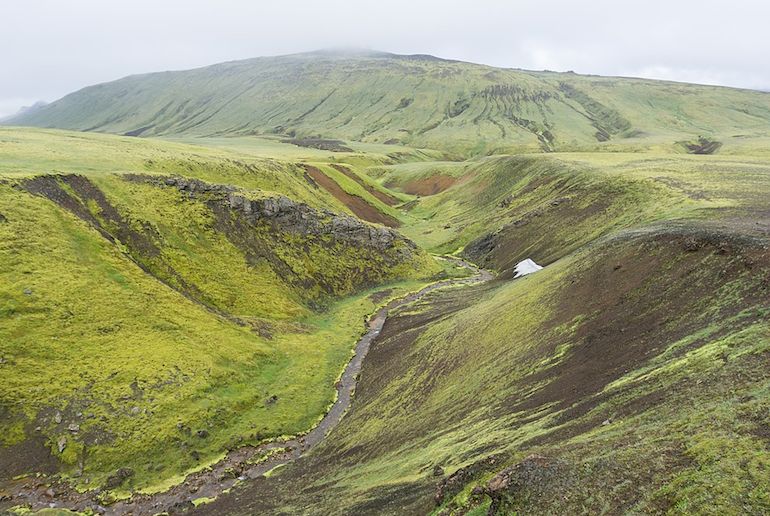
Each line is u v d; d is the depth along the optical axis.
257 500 34.84
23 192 54.75
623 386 27.42
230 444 43.12
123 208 64.06
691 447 18.20
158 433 41.22
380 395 49.44
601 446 21.14
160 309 53.41
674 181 78.75
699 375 24.02
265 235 76.94
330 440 43.84
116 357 45.59
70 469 36.66
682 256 39.75
